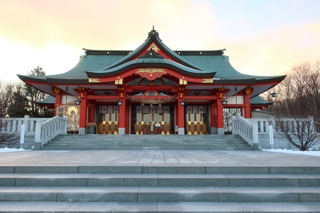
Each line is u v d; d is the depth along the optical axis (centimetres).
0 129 1228
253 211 360
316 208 374
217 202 404
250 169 519
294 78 3541
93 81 1566
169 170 517
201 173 517
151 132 2014
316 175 500
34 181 467
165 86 1709
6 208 372
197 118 2008
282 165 539
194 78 1581
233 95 1908
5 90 3200
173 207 376
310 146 1095
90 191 419
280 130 1243
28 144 1251
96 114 1973
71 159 676
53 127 1255
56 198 412
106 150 1078
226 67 2150
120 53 2323
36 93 3884
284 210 364
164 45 1788
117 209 367
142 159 677
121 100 1680
